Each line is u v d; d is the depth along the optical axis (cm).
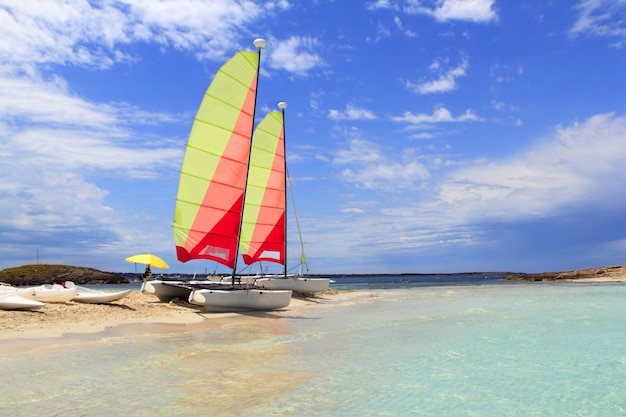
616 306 2352
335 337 1380
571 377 919
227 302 1998
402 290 4775
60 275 5925
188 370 937
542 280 7419
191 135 2078
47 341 1165
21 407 693
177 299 2127
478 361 1060
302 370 960
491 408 734
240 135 2169
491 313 2064
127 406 710
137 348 1137
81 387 799
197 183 2106
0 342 1125
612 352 1163
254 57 2175
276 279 2881
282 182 3081
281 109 3081
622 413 714
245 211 3014
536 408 735
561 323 1694
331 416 688
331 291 3981
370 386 848
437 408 731
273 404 737
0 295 1544
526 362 1052
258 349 1177
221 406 722
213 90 2094
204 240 2133
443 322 1748
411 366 1006
